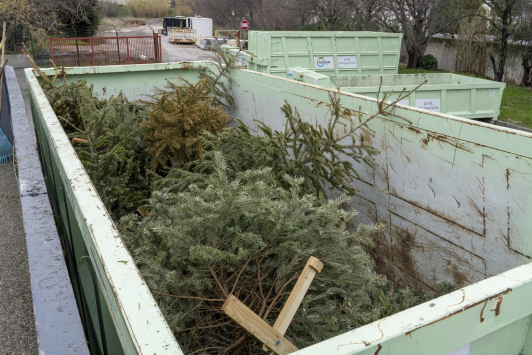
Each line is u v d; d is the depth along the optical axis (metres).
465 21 17.25
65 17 22.73
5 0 17.91
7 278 3.46
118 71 5.69
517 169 2.12
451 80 7.16
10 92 7.00
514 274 1.19
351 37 8.09
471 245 2.45
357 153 3.02
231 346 1.72
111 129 4.38
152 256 1.88
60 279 2.48
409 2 17.72
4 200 4.95
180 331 1.78
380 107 2.88
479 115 6.41
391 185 3.00
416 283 2.90
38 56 17.55
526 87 14.73
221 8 42.28
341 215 1.94
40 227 3.11
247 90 5.06
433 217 2.69
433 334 1.01
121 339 1.13
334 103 3.14
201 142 3.99
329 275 1.95
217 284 1.85
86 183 1.76
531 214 2.08
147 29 44.22
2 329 2.91
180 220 1.98
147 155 4.28
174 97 4.40
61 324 2.12
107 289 1.19
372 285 2.16
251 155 3.34
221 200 1.74
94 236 1.31
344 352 0.88
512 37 16.70
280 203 1.98
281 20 27.48
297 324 1.87
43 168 4.50
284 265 1.90
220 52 5.38
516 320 1.19
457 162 2.46
